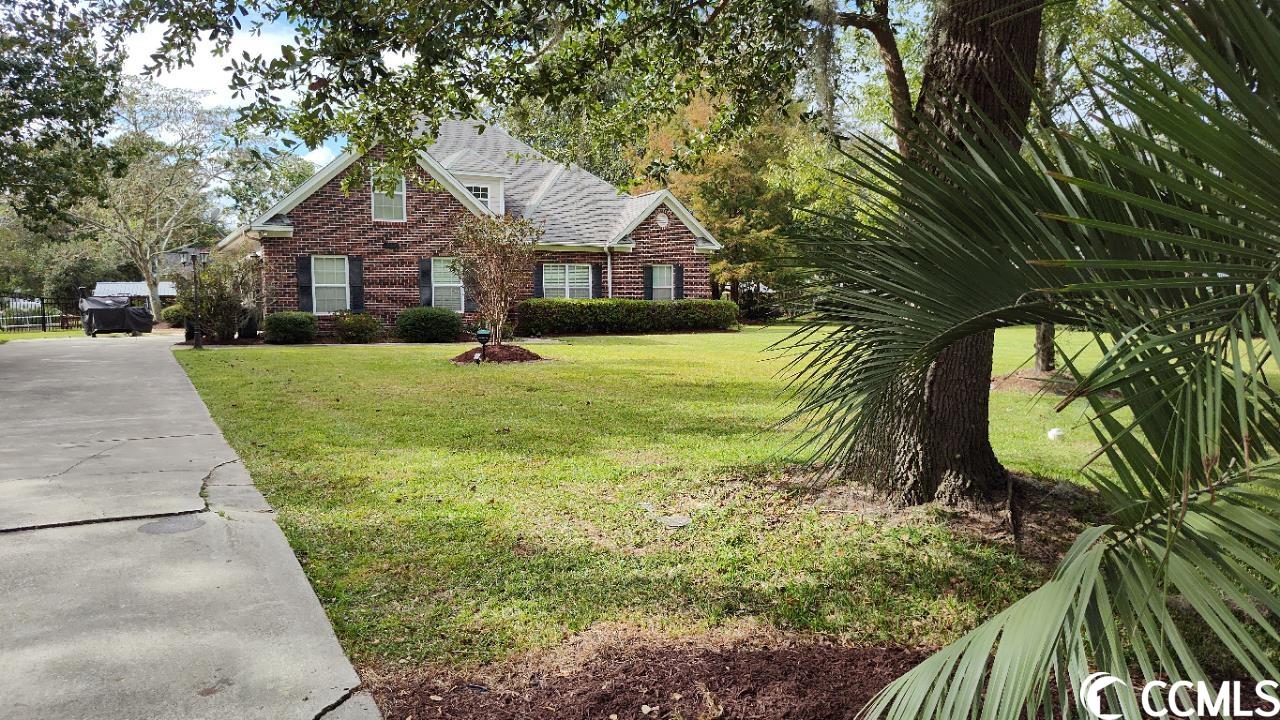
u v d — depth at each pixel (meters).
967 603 3.06
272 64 3.44
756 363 12.77
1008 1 3.35
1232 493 1.38
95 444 6.00
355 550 3.64
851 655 2.60
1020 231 1.60
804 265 2.08
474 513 4.24
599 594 3.13
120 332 25.16
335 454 5.71
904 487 4.17
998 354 14.16
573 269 21.98
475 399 8.63
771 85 5.32
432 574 3.34
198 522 3.94
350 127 4.68
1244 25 1.13
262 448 5.89
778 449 5.82
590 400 8.55
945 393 4.09
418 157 5.25
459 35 3.64
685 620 2.90
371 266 19.34
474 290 14.24
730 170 27.41
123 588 3.06
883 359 2.05
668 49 5.24
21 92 11.70
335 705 2.23
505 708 2.26
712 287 32.09
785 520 4.09
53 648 2.54
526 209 22.27
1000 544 3.65
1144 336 1.46
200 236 35.97
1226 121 1.10
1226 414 1.46
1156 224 1.51
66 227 35.09
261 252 19.00
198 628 2.71
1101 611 1.28
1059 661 1.37
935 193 1.69
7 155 12.41
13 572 3.22
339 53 3.39
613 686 2.36
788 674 2.43
